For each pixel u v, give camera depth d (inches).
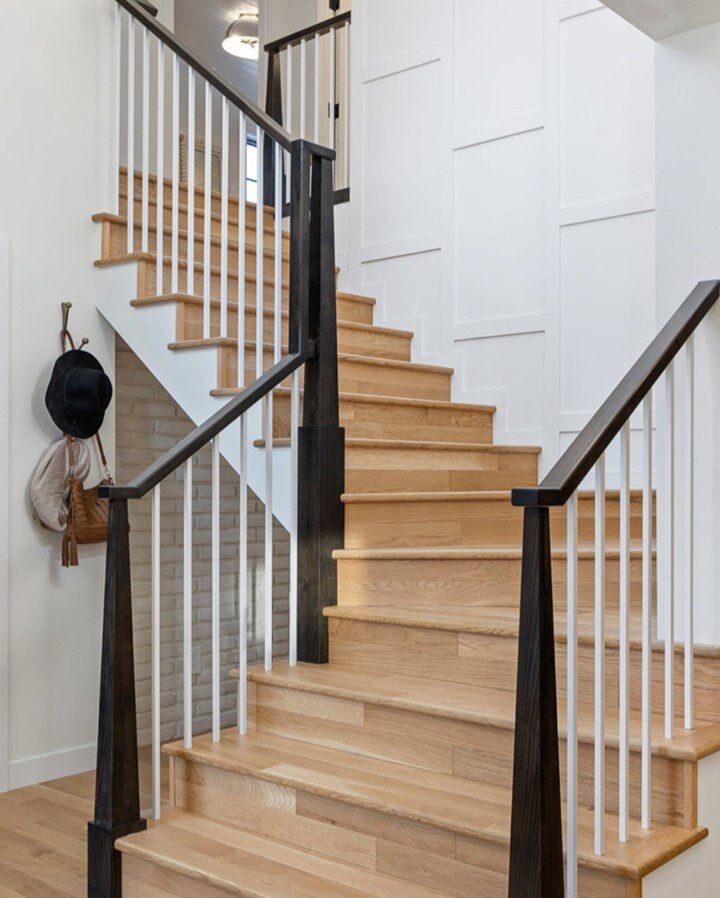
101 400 159.2
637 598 123.1
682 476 103.4
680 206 106.9
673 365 100.0
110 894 107.4
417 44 200.7
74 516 156.9
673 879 86.7
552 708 76.9
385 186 206.1
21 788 154.0
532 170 181.9
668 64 108.0
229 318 162.1
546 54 179.6
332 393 133.6
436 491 155.6
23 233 158.7
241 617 123.3
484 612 121.3
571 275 175.8
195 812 115.9
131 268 163.3
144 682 187.6
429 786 101.3
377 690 112.5
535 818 75.6
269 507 129.7
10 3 158.4
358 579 131.4
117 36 173.2
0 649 151.8
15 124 158.4
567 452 83.0
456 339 192.4
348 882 95.7
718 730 96.2
